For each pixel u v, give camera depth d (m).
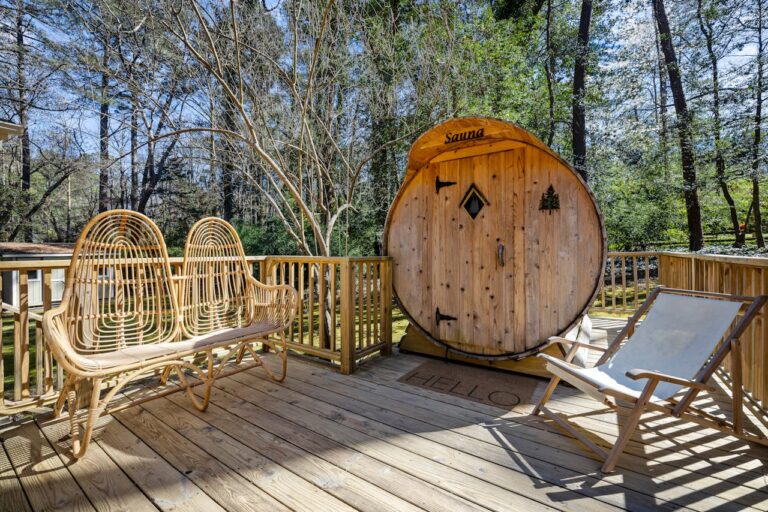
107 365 1.93
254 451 1.94
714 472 1.73
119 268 2.52
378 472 1.76
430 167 3.65
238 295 3.29
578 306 2.88
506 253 3.21
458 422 2.27
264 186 8.45
